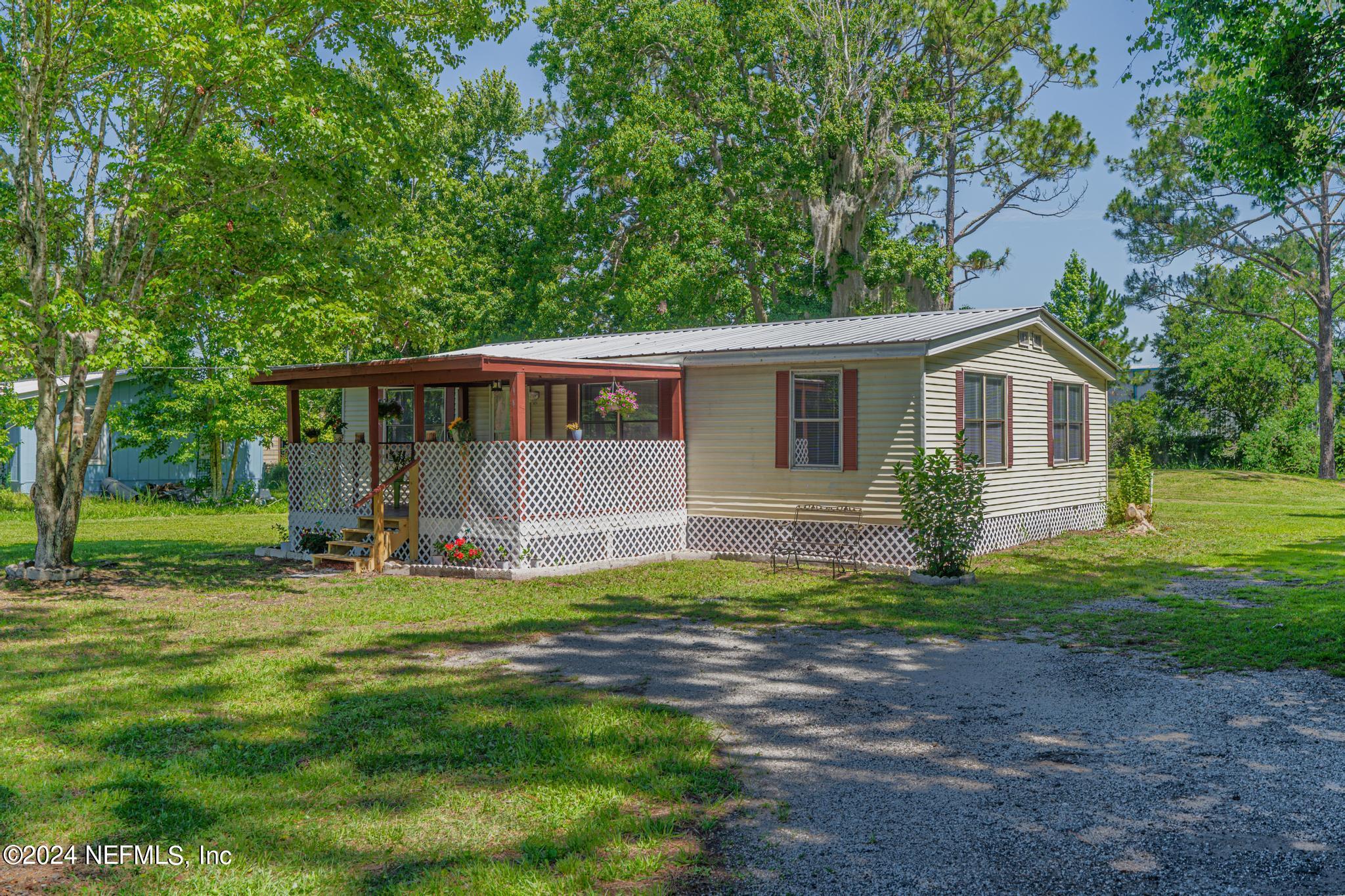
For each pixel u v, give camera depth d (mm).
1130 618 10266
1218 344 42031
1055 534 18969
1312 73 11469
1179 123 35750
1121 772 5582
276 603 11891
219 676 7961
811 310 35469
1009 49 36750
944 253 34250
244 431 26859
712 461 16656
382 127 15031
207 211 13477
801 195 32688
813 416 15641
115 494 28219
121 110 14070
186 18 11867
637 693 7496
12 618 10828
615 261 36062
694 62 32250
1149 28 13266
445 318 34344
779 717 6824
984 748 6062
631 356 17094
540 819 4930
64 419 14352
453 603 11750
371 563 14992
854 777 5574
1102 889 4121
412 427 20406
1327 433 37906
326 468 16797
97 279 15047
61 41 13398
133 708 6992
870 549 14781
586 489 15141
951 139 37969
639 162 30922
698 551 16734
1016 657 8633
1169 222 37562
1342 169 19906
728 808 5094
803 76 33094
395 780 5488
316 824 4875
